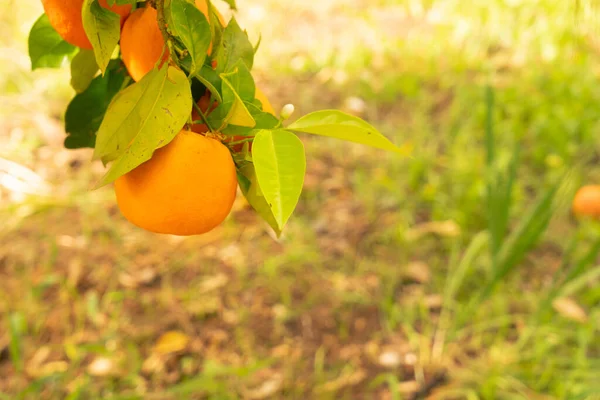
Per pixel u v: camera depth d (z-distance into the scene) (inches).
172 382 67.2
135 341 71.1
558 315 75.3
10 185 92.2
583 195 88.6
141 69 29.8
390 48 134.2
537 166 99.7
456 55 131.8
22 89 110.2
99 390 65.3
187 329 73.1
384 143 28.6
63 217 88.5
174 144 28.1
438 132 109.0
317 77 123.6
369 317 76.1
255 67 124.0
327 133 28.6
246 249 84.7
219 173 28.5
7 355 68.9
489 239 75.0
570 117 106.3
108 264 80.9
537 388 66.2
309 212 92.1
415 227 88.9
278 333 73.7
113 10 29.5
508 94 112.8
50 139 101.6
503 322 72.5
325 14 151.2
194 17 28.4
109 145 28.2
